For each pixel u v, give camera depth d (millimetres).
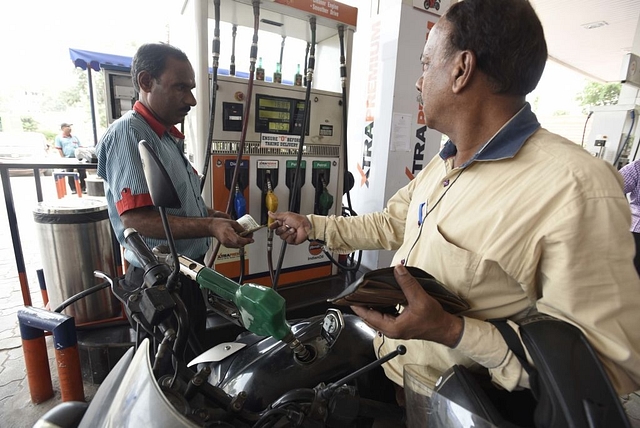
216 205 1811
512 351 614
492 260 698
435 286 685
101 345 1781
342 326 1003
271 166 1930
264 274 2062
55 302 2020
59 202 2047
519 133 727
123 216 1285
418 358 890
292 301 2002
